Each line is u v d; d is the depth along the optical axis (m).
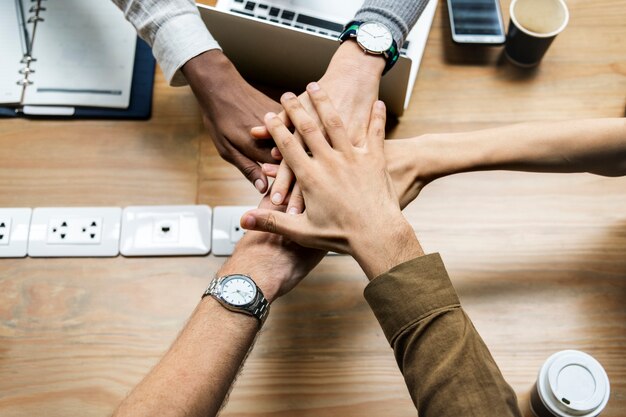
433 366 0.68
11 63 1.07
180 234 1.00
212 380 0.72
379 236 0.75
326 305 0.95
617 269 0.97
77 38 1.08
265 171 0.85
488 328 0.94
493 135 0.88
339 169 0.78
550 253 0.98
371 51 0.88
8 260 0.99
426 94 1.07
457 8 1.08
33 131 1.06
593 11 1.11
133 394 0.70
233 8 1.01
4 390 0.92
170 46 0.89
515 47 1.05
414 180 0.87
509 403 0.67
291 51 0.98
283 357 0.93
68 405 0.91
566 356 0.84
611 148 0.86
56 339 0.94
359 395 0.91
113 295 0.97
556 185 1.01
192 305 0.96
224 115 0.88
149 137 1.06
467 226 1.00
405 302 0.71
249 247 0.82
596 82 1.07
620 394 0.90
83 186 1.03
